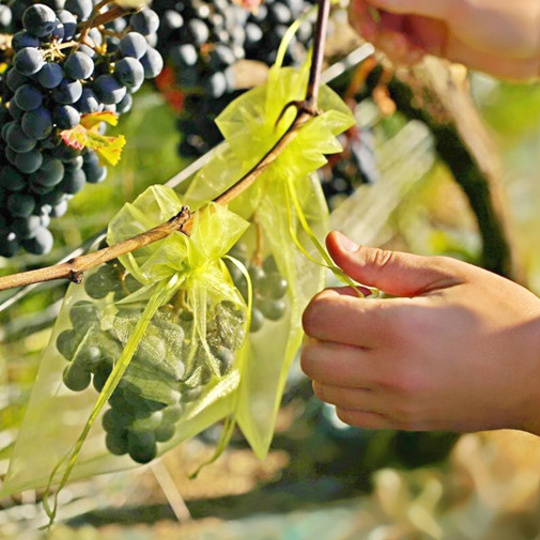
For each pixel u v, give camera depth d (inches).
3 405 48.3
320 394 38.9
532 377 37.7
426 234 67.5
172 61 42.9
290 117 40.4
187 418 39.1
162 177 54.9
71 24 37.9
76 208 53.4
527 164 80.4
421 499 57.9
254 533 54.6
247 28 44.6
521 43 41.9
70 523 52.2
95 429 39.6
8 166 38.6
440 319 37.5
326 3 39.4
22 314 49.6
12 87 37.4
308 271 40.8
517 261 60.0
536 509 58.0
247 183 38.1
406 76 52.4
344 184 50.0
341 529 55.6
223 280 37.8
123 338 37.5
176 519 54.4
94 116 38.0
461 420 38.3
